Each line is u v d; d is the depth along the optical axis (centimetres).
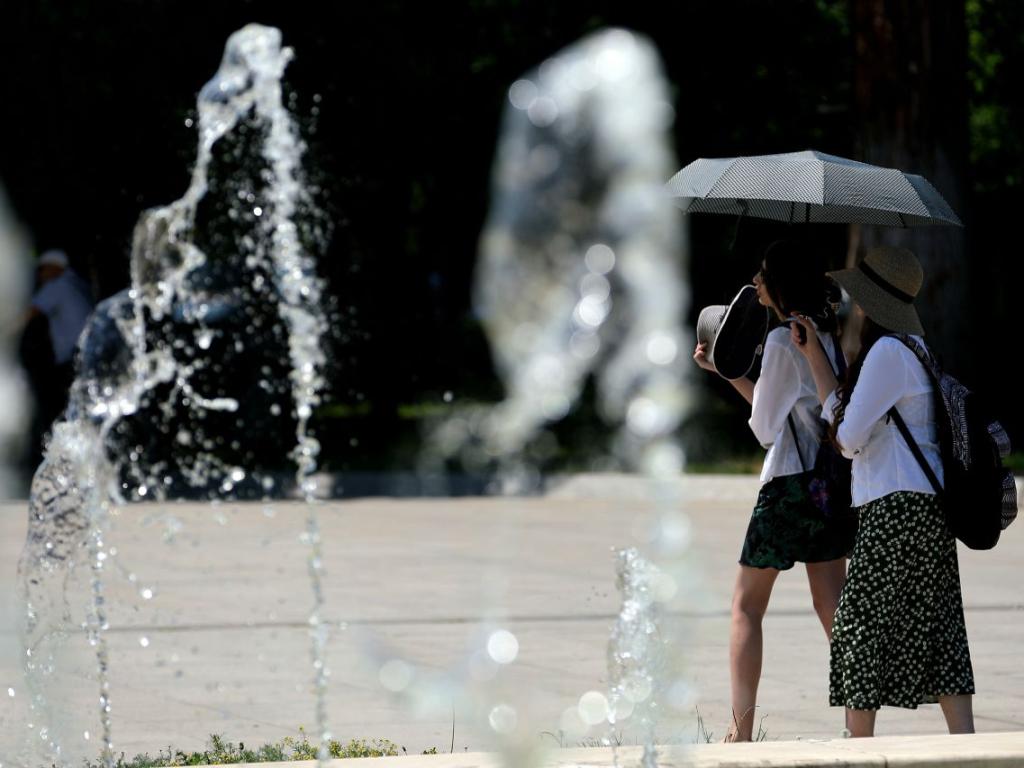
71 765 2322
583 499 6481
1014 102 9738
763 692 2936
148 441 6353
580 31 8444
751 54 8688
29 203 7631
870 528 2238
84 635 3297
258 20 7850
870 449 2252
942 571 2242
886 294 2269
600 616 3706
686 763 1834
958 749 1919
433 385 8838
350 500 6494
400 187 8550
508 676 1585
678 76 8544
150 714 2733
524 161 1111
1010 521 2245
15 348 6506
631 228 1114
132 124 7594
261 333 6712
